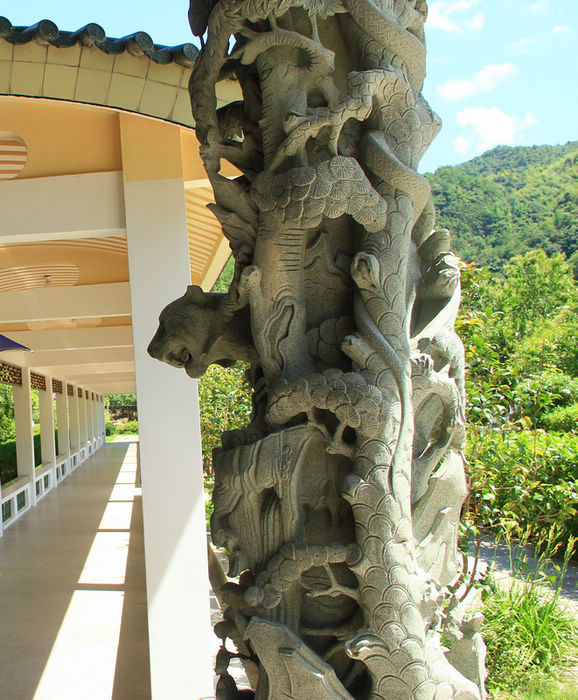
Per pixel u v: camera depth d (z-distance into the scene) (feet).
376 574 4.80
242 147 5.77
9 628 19.12
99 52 11.57
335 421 5.12
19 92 11.37
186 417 12.77
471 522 15.14
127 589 22.79
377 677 4.77
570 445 23.65
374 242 5.26
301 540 5.11
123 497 44.83
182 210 12.99
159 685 12.16
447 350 5.60
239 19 5.18
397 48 5.37
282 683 4.86
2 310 23.85
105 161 13.34
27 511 40.86
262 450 5.10
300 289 5.42
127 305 24.18
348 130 5.52
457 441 5.64
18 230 13.00
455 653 5.76
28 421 42.63
